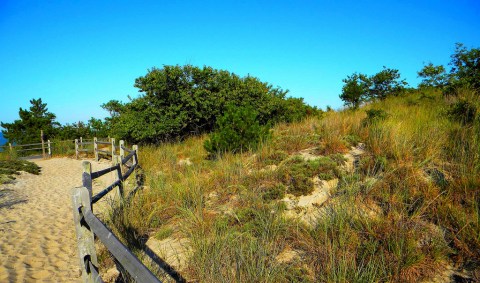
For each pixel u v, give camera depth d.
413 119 8.09
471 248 3.65
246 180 6.34
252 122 8.89
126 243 4.41
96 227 2.59
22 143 23.12
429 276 3.41
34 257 4.39
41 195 8.54
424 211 4.41
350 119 9.38
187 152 11.53
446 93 10.87
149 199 6.08
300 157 6.92
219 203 5.75
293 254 4.00
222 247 3.90
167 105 14.74
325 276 3.45
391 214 4.35
